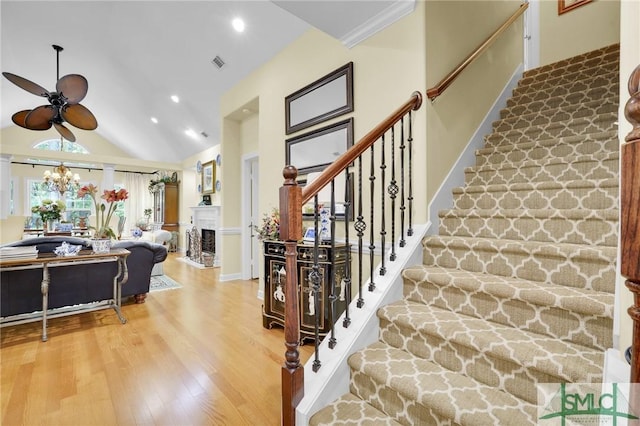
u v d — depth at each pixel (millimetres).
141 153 9133
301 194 1426
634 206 446
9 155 6695
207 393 1857
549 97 2969
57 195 8969
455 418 1123
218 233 6488
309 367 1555
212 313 3367
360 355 1544
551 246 1517
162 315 3299
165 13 3746
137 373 2084
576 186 1790
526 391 1185
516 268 1622
